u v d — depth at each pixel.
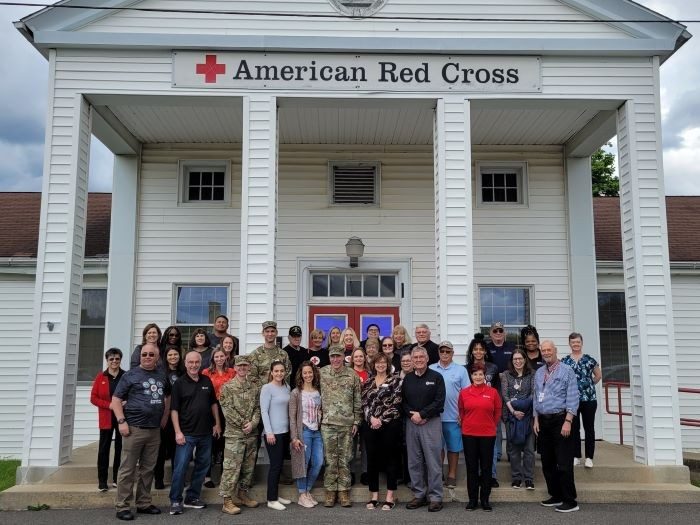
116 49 8.74
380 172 11.34
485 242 11.25
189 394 7.20
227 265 11.10
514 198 11.54
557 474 7.40
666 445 8.35
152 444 7.10
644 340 8.57
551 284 11.20
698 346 12.80
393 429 7.25
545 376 7.43
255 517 6.93
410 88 8.83
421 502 7.29
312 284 11.22
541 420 7.39
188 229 11.16
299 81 8.79
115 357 7.68
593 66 8.98
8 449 12.29
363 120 10.25
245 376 7.33
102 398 7.62
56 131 8.62
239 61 8.80
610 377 12.22
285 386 7.52
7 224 14.28
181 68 8.75
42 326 8.31
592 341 10.98
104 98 8.80
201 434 7.20
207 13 8.88
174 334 7.90
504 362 8.38
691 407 12.64
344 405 7.37
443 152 8.78
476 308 11.18
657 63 9.01
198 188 11.42
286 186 11.26
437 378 7.25
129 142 10.80
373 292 11.25
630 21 8.97
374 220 11.24
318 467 7.39
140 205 11.16
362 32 8.95
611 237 13.53
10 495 7.48
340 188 11.39
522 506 7.41
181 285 11.10
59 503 7.50
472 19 9.00
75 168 8.56
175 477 7.09
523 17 9.09
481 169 11.52
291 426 7.33
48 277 8.39
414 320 11.04
